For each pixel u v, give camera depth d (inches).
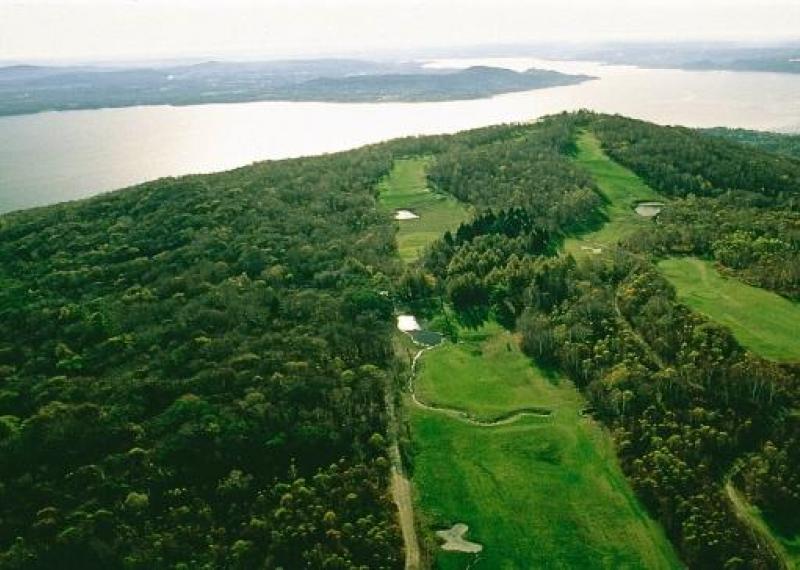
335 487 4067.4
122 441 4237.2
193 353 5157.5
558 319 5679.1
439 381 5295.3
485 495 4190.5
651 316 5374.0
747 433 4296.3
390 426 4717.0
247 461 4151.1
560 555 3777.1
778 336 5068.9
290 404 4581.7
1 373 5017.2
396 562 3698.3
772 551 3671.3
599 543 3841.0
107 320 5649.6
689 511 3865.7
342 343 5423.2
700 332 4985.2
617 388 4749.0
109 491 3875.5
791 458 4079.7
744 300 5674.2
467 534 3934.5
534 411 4904.0
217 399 4591.5
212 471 4072.3
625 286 5925.2
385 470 4323.3
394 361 5457.7
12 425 4362.7
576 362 5177.2
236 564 3587.6
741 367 4576.8
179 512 3786.9
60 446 4185.5
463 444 4606.3
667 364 4943.4
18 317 5767.7
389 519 3954.2
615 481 4234.7
